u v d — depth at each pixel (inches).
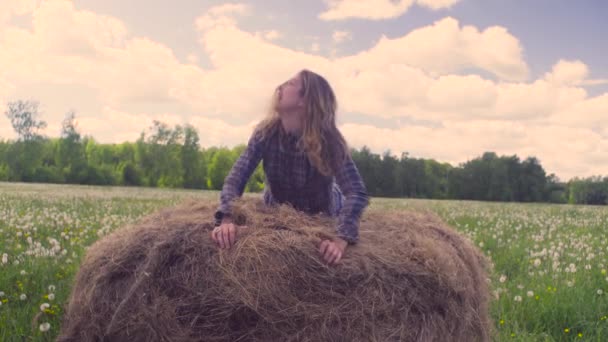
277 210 117.9
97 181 3021.7
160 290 98.8
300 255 99.0
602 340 149.5
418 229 131.1
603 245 322.0
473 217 547.2
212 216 119.0
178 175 3129.9
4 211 398.0
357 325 96.0
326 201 127.5
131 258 104.5
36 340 129.6
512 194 2856.8
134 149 3590.1
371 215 144.9
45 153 3095.5
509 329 151.2
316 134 113.8
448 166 3070.9
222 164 3147.1
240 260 97.7
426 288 103.2
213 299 95.6
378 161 2802.7
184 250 102.2
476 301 121.6
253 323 95.7
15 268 195.2
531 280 211.2
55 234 298.8
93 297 104.0
